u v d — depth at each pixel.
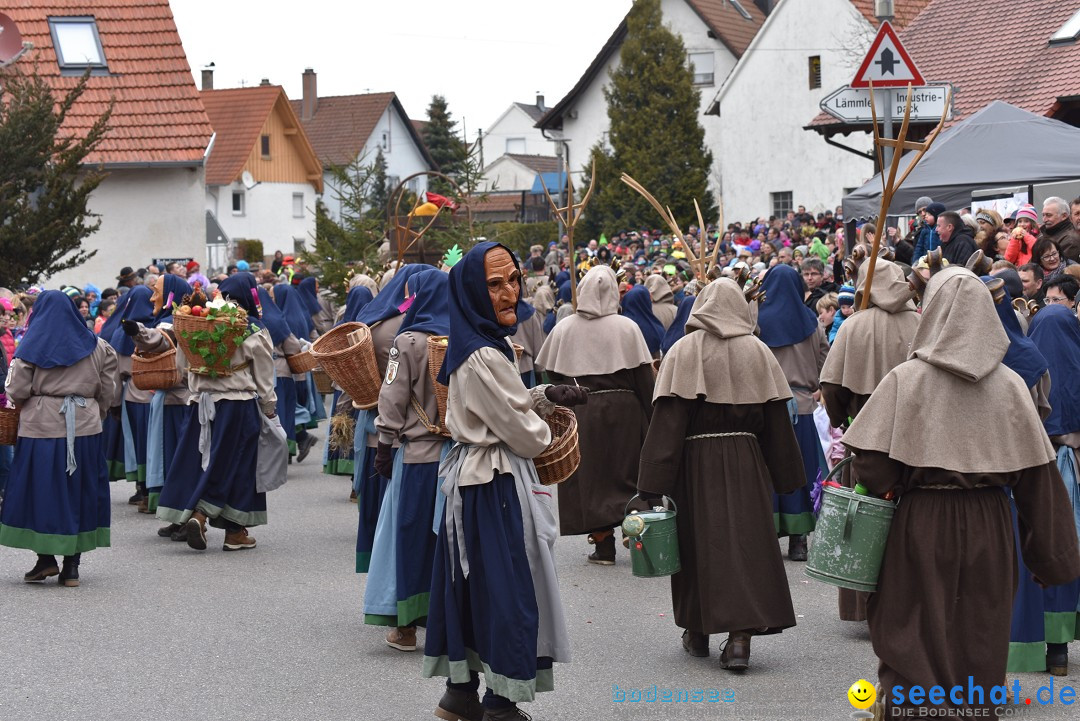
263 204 54.44
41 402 9.11
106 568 9.84
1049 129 16.69
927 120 11.42
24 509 9.06
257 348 10.35
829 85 38.28
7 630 8.02
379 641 7.71
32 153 20.27
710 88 47.50
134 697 6.66
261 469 10.40
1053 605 6.75
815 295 13.73
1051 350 6.99
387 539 7.34
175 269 19.02
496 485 5.64
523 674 5.51
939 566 5.00
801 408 9.99
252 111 53.91
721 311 7.15
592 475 9.80
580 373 9.85
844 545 5.15
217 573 9.62
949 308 5.04
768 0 52.81
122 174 26.70
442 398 7.06
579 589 9.08
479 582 5.64
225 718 6.32
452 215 21.48
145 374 10.68
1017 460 5.01
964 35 29.22
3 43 24.02
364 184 23.12
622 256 23.83
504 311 5.74
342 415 11.39
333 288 21.81
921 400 5.03
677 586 7.25
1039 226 12.25
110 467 12.68
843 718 6.17
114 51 27.64
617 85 40.88
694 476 7.11
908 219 16.12
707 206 40.19
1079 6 27.78
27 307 15.74
